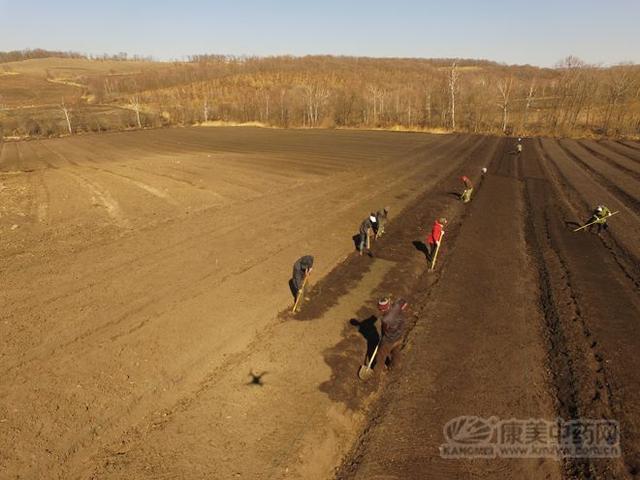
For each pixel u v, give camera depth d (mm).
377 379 8930
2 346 9461
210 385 8500
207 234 16766
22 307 11094
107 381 8477
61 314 10797
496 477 6742
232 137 61750
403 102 91875
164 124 90625
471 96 80688
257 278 13070
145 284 12492
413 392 8562
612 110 66500
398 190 25094
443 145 48531
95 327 10273
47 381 8414
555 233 18453
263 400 8148
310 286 12719
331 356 9539
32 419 7477
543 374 9172
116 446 7027
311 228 17703
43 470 6539
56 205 21297
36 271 13250
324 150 43594
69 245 15539
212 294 12000
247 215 19312
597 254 16062
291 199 22297
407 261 14773
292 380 8727
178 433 7320
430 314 11492
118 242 15844
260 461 6848
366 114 85875
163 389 8352
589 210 22109
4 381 8383
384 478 6711
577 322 11172
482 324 11055
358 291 12586
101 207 20750
